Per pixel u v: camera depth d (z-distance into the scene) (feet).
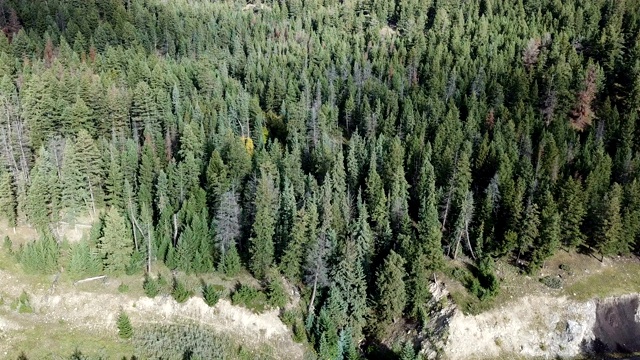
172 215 273.33
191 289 254.27
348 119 404.36
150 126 342.03
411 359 218.38
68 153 275.59
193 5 636.89
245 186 291.38
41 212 268.62
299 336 241.96
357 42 534.37
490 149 312.29
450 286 256.52
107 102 339.16
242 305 250.16
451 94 405.39
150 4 589.32
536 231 258.57
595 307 259.39
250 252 255.91
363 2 654.12
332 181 286.87
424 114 367.04
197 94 401.49
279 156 318.65
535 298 257.96
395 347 240.12
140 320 243.60
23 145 301.63
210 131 349.82
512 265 271.90
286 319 246.88
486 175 309.83
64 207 281.13
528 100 390.01
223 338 242.37
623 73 413.39
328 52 507.30
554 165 300.81
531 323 250.57
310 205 256.32
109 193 294.05
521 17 531.91
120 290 248.93
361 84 437.17
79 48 458.09
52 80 353.92
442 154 312.29
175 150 335.47
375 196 280.10
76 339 233.96
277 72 441.27
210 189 285.64
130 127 353.92
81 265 251.39
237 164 298.76
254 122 378.12
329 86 426.10
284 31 584.81
